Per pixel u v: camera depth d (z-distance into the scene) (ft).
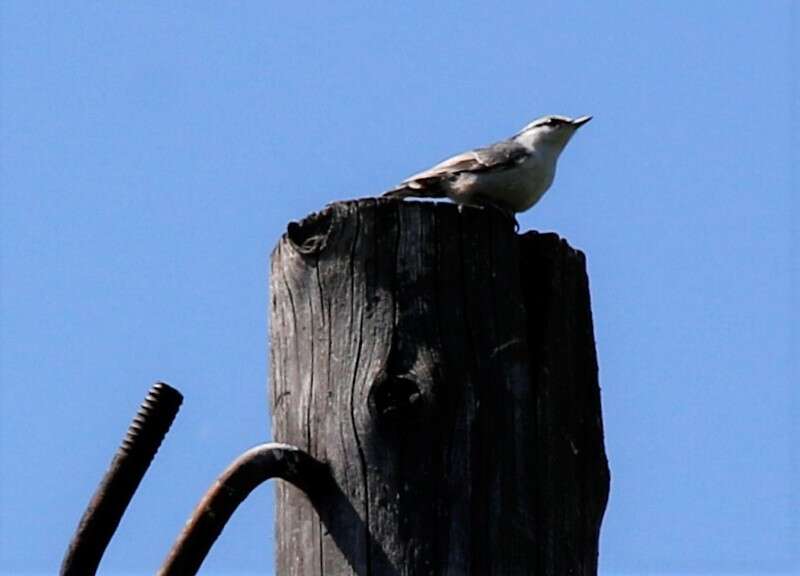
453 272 32.94
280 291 34.22
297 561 32.45
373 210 33.19
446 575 31.12
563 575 32.65
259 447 32.24
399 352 32.27
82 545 31.55
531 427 32.94
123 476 31.63
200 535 31.83
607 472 35.29
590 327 35.86
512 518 31.96
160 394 31.78
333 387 32.60
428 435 31.78
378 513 31.55
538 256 34.68
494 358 32.73
